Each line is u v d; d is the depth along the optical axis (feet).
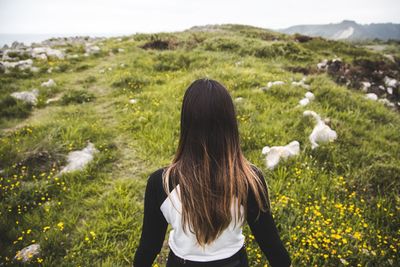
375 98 34.17
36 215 15.40
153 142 22.24
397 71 46.09
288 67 42.96
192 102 5.35
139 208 16.06
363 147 20.44
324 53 62.64
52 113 29.17
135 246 13.66
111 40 77.15
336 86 32.32
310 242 12.64
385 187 16.61
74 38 92.38
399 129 24.82
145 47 61.87
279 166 18.49
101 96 33.81
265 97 28.35
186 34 78.79
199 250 5.81
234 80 32.91
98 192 17.56
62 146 21.26
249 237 13.43
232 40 58.13
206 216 5.34
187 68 43.83
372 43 145.79
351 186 16.76
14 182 17.80
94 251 13.21
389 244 13.20
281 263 5.65
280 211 14.73
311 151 19.72
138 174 19.36
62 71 45.42
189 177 5.35
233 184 5.27
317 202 15.31
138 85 35.96
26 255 12.90
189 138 5.47
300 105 26.27
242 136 21.67
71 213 15.83
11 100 30.78
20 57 51.55
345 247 12.63
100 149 21.85
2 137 23.86
